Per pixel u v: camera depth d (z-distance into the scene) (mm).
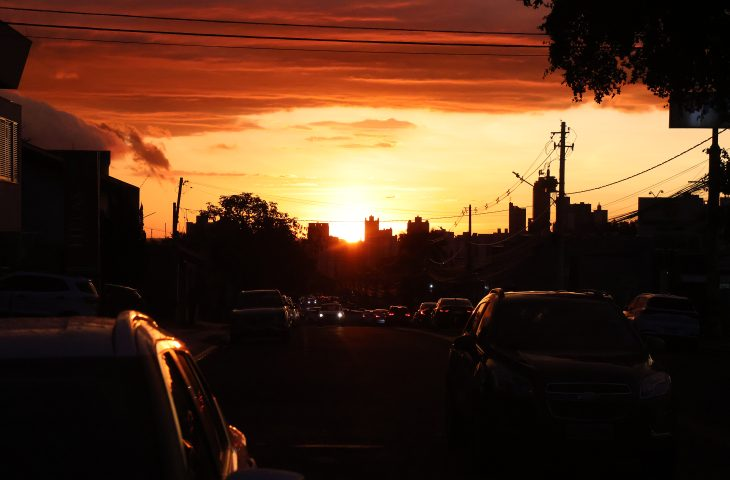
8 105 30547
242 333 33875
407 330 48688
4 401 3090
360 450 11656
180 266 54562
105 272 46469
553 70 22156
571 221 109688
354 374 21531
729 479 10117
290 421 14031
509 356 10133
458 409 11273
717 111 22906
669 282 58281
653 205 70500
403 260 118875
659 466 9719
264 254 78125
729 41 19781
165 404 3191
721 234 40656
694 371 23797
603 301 11352
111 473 3037
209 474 3721
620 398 9461
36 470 3039
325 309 73750
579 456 9453
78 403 3113
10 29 29547
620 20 20062
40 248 38938
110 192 49156
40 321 4047
